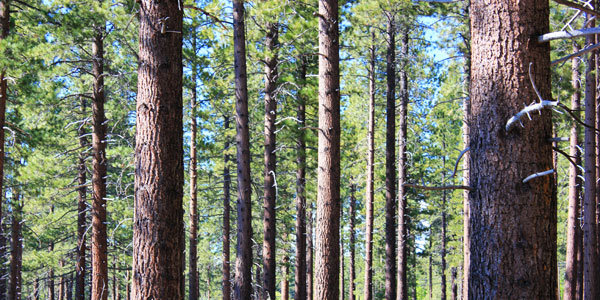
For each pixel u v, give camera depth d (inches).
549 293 148.7
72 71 523.8
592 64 474.3
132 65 586.6
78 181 721.0
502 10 156.5
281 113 622.2
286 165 738.2
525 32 154.2
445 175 1187.9
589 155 484.7
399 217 732.7
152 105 226.5
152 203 222.2
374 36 667.4
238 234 480.4
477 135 159.9
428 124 1082.1
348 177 1054.4
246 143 476.1
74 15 484.1
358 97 901.2
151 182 223.5
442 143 1124.5
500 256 150.9
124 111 652.7
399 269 722.8
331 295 358.0
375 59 709.9
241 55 469.7
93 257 532.7
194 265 737.0
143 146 226.2
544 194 150.9
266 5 463.2
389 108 661.3
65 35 483.5
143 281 219.3
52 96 489.7
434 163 1123.3
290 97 603.2
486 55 158.9
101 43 549.3
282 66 573.6
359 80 790.5
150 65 229.1
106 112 663.8
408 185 158.6
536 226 149.1
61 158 614.5
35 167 571.8
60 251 836.6
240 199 474.3
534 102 151.9
